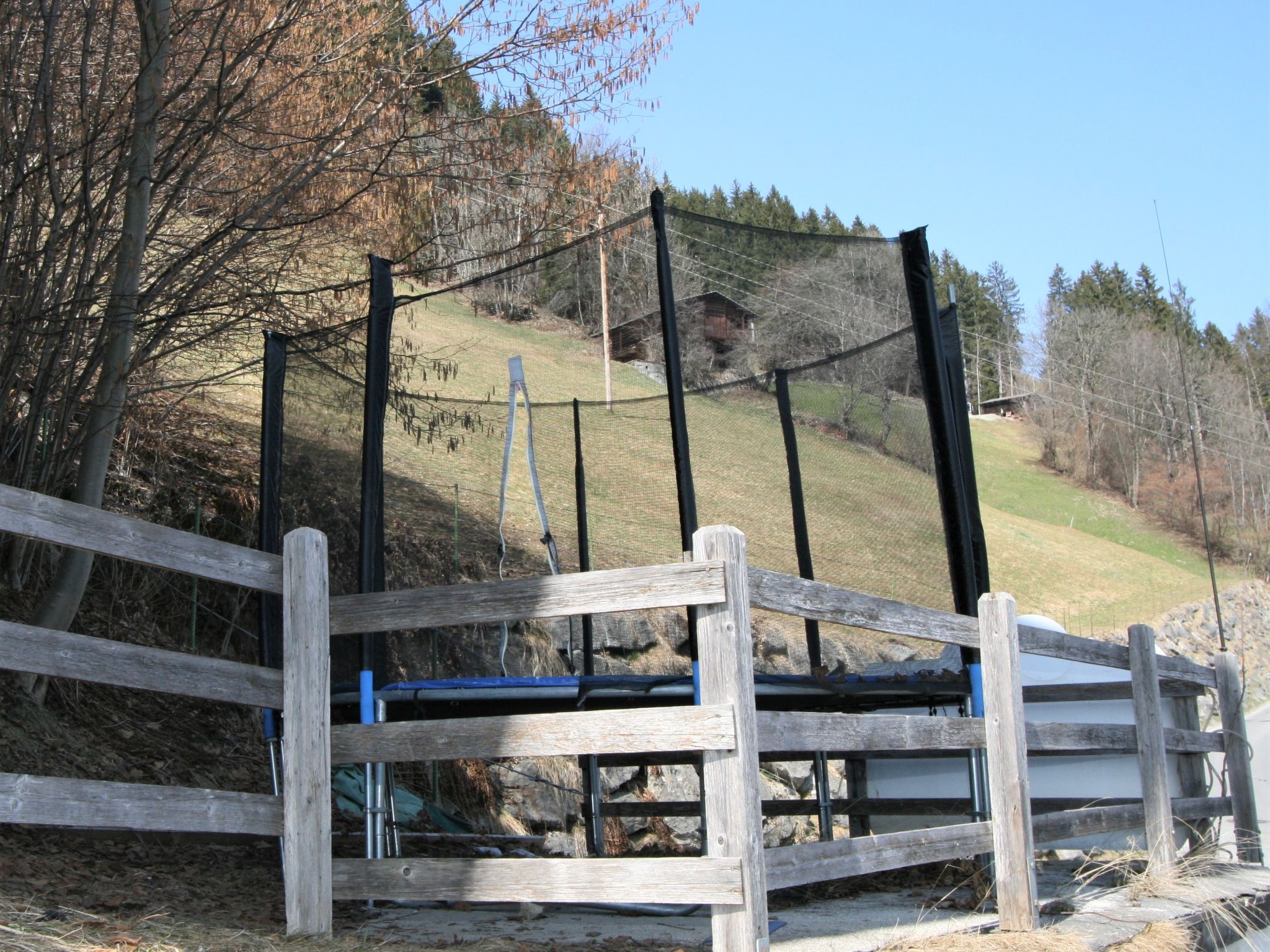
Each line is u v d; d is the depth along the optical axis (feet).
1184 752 20.76
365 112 23.47
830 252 18.94
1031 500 139.13
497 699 15.96
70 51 20.74
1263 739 61.26
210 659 12.03
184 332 24.21
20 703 18.52
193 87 22.58
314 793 12.39
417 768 24.75
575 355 41.65
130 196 19.01
